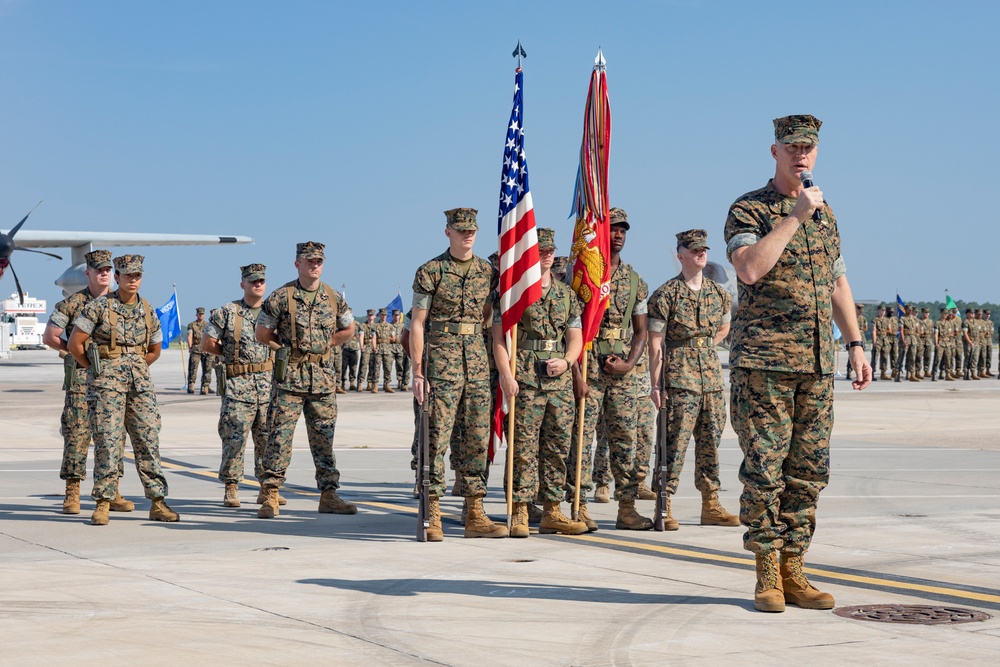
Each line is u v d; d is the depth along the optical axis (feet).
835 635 17.35
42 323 331.36
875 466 45.73
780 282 18.86
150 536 28.04
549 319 27.84
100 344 30.01
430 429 27.68
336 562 24.08
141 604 19.63
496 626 17.99
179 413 76.74
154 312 31.19
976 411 81.15
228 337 34.35
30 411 77.30
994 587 21.27
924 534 27.94
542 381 27.76
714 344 30.37
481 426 27.76
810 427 19.27
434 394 27.61
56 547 26.23
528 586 21.33
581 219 29.86
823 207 19.51
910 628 17.85
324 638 17.19
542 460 28.55
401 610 19.16
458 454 28.96
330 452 32.76
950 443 57.16
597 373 30.12
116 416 30.09
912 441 58.34
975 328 137.80
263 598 20.20
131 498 36.32
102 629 17.75
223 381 34.55
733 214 19.22
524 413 27.81
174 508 33.91
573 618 18.56
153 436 30.76
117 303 30.30
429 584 21.53
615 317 30.07
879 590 20.98
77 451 32.30
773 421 19.02
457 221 27.37
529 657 16.06
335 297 32.71
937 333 132.77
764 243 18.11
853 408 84.38
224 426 34.35
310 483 40.73
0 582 21.71
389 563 23.97
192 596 20.35
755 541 19.06
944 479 40.88
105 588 21.09
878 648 16.53
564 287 28.17
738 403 19.25
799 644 16.79
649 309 29.78
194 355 102.47
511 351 27.71
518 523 27.96
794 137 18.58
